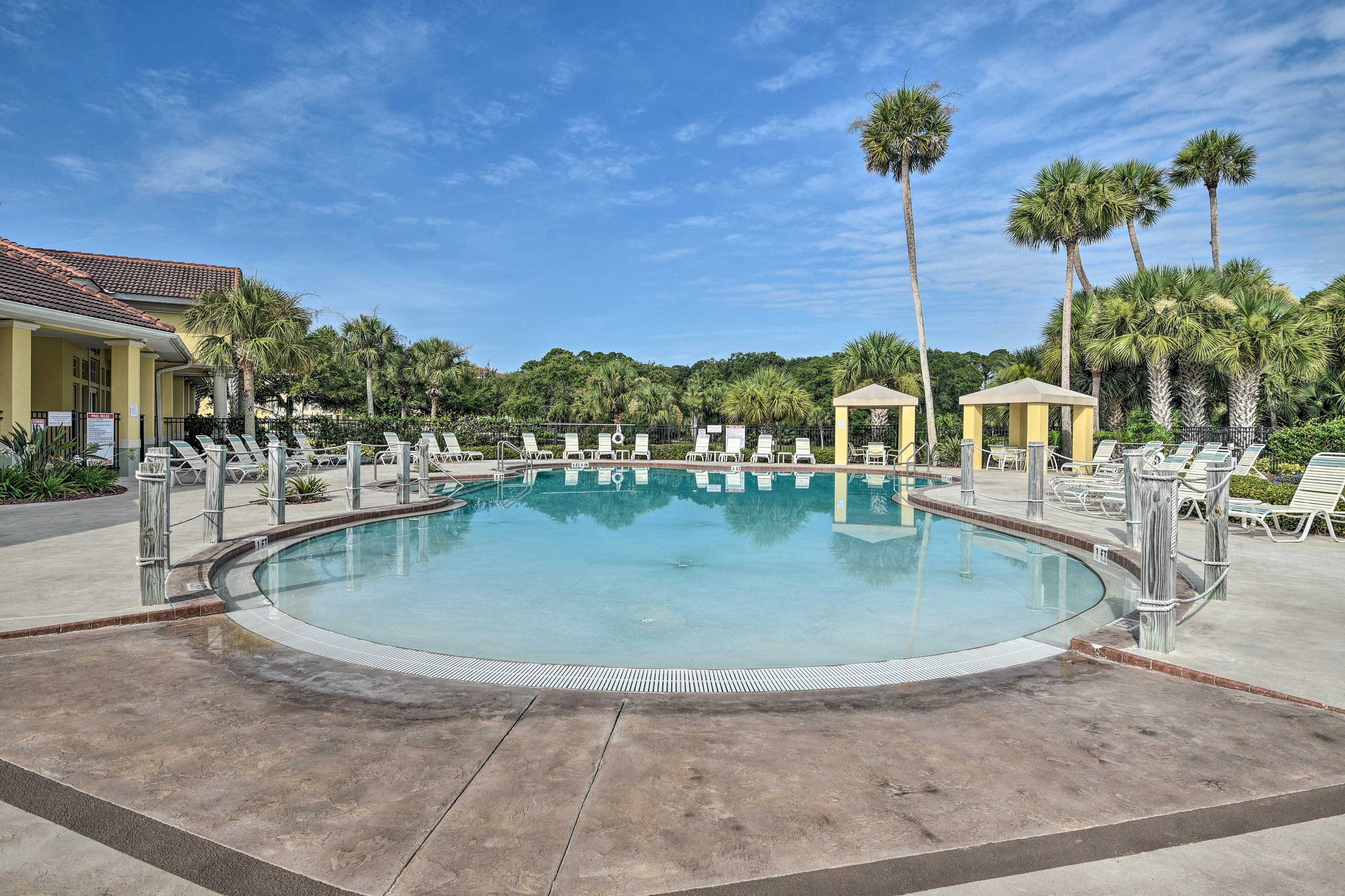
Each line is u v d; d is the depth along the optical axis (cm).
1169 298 2002
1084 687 372
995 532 963
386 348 3878
